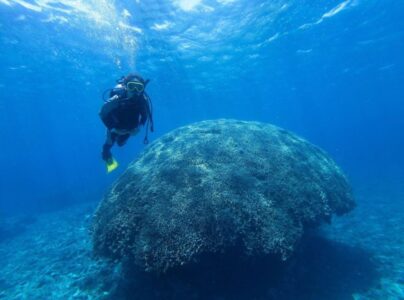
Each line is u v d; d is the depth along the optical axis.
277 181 8.28
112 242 7.42
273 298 7.33
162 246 6.56
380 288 7.94
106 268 10.12
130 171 9.33
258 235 6.80
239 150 9.10
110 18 16.23
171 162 8.66
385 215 15.96
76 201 31.31
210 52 23.70
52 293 9.14
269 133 10.69
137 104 4.64
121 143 5.26
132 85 4.43
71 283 9.60
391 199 20.23
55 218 23.19
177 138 10.23
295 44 24.17
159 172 8.38
